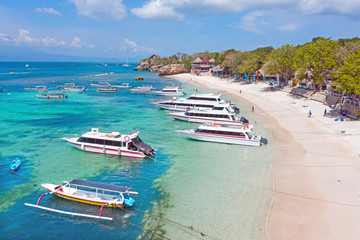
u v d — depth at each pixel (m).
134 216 19.31
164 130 41.25
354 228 17.22
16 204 20.66
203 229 17.72
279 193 22.03
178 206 20.53
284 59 76.88
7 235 17.16
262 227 17.70
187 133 36.06
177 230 17.67
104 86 99.81
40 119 47.44
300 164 27.52
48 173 25.97
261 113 52.12
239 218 18.83
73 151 31.84
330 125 40.09
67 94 80.44
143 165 28.17
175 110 55.47
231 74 129.38
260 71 102.06
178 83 118.25
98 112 54.25
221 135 34.59
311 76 62.03
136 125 44.03
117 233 17.52
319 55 58.44
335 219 18.23
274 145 33.62
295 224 17.91
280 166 27.30
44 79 131.38
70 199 21.22
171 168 27.44
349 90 41.41
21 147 32.94
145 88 89.88
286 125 42.47
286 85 81.44
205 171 26.69
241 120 44.03
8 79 129.12
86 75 165.00
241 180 24.61
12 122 44.97
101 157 30.19
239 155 30.75
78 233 17.53
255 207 20.12
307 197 21.22
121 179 25.03
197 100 56.34
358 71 41.62
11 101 66.31
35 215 19.33
